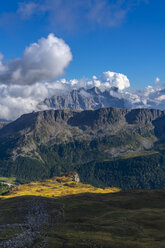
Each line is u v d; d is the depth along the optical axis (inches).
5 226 3572.8
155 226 3772.1
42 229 3469.5
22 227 3563.0
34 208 4859.7
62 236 3046.3
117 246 2721.5
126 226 3688.5
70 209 5098.4
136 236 3250.5
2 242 2677.2
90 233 3265.3
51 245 2657.5
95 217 4596.5
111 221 4037.9
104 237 3070.9
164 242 2918.3
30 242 2748.5
